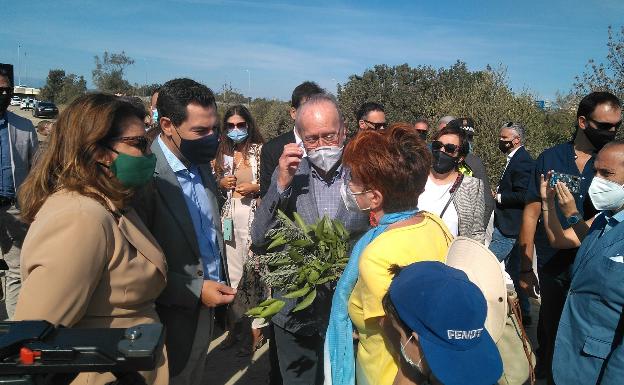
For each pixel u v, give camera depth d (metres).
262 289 4.01
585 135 3.23
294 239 2.30
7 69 4.02
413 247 1.71
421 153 1.87
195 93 2.24
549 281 3.26
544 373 4.04
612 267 2.33
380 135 1.90
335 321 1.93
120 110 1.71
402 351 1.40
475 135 11.15
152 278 1.79
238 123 4.55
